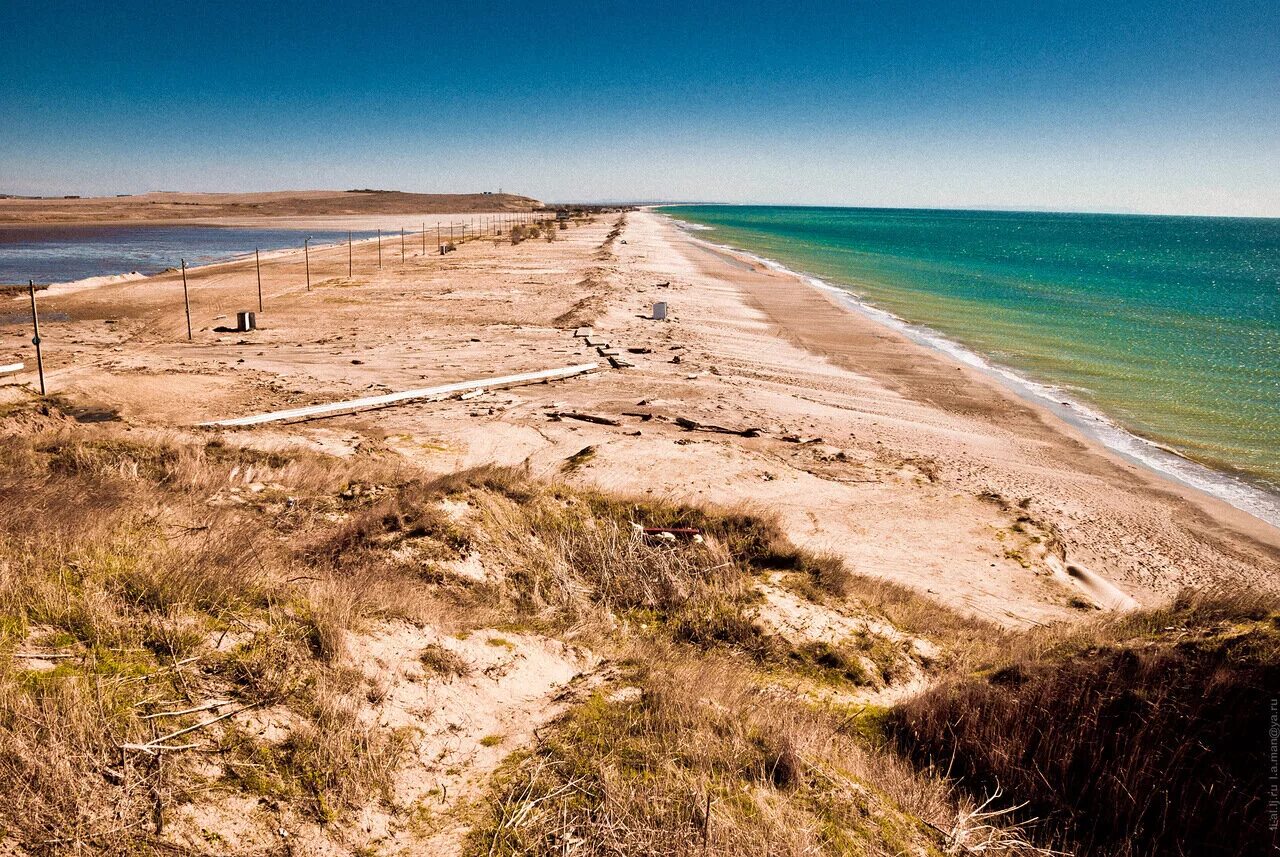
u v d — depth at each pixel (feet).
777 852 13.42
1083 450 67.05
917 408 78.07
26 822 10.81
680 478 50.52
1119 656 19.56
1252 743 15.94
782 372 90.58
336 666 16.70
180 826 11.61
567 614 26.66
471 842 12.93
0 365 81.35
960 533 45.96
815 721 20.42
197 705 14.20
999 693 20.26
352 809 13.06
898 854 14.53
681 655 24.93
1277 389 88.22
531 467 50.93
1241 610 23.98
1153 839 15.64
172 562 19.88
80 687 13.62
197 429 54.85
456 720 16.61
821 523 45.29
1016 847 15.60
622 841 13.28
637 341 104.22
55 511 24.35
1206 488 59.47
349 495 35.14
